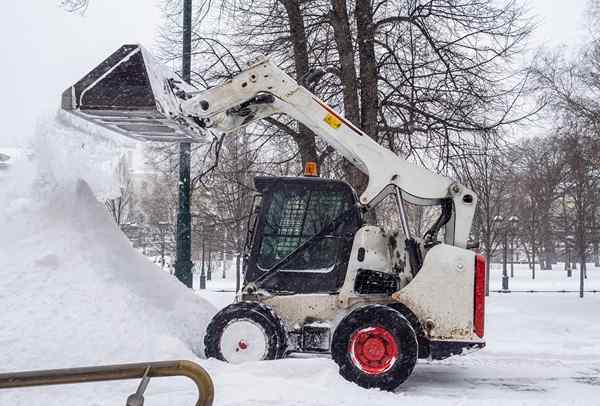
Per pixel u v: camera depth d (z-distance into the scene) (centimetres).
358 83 1328
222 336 630
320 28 1353
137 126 710
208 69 1370
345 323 600
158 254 4269
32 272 633
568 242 4538
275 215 691
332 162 1395
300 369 586
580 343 1036
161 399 493
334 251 678
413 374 736
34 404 476
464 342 615
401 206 670
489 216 2591
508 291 2878
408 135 1321
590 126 1959
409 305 623
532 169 3462
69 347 566
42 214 701
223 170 1659
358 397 541
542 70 1944
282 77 705
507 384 677
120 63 652
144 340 614
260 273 683
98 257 689
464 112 1313
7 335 557
